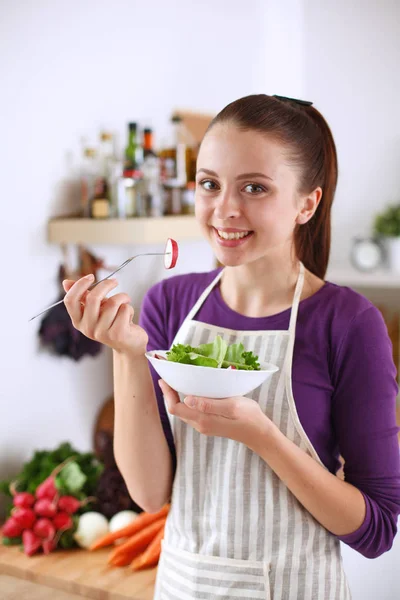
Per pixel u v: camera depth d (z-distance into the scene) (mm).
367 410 1052
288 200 1024
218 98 3027
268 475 1087
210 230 1039
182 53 2760
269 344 1121
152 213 2271
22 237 2049
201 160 1028
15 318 2043
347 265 3543
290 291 1152
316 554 1082
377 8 3379
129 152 2314
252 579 1081
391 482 1049
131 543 1722
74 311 976
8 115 1968
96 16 2289
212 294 1216
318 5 3461
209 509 1120
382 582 1585
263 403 1097
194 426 1003
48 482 1848
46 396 2191
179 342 1189
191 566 1115
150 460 1136
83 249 2254
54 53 2119
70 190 2236
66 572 1688
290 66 3518
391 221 3225
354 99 3465
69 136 2211
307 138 1057
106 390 2506
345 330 1075
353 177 3502
